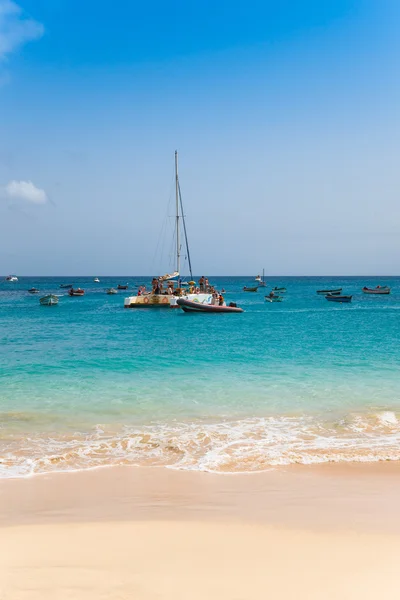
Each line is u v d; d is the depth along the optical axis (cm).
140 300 4888
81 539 499
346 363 1678
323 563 443
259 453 827
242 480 710
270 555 461
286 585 400
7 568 430
